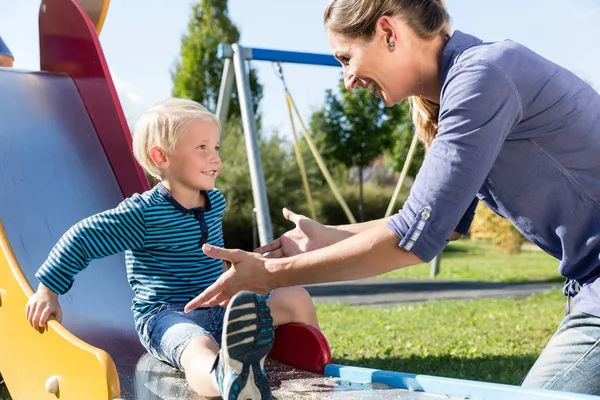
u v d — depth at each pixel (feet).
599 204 6.34
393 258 6.38
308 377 8.17
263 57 20.86
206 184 9.07
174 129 8.94
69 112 12.38
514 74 6.18
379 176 73.56
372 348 16.56
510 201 6.66
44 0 12.96
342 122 69.51
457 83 6.24
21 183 11.04
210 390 7.31
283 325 9.01
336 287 33.37
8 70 12.57
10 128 11.69
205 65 73.10
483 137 6.08
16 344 8.57
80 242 8.39
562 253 6.67
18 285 8.52
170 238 8.86
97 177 11.75
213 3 74.90
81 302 9.92
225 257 6.88
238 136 62.13
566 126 6.27
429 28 6.61
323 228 8.09
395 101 7.04
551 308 23.25
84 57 12.53
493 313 22.09
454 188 6.12
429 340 17.52
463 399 6.73
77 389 7.33
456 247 63.00
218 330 8.91
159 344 8.35
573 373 6.36
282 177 61.57
